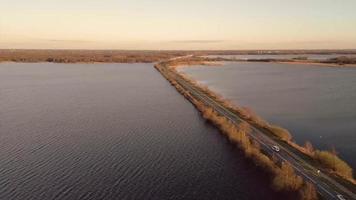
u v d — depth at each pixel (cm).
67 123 5650
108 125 5547
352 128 5388
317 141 4784
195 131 5209
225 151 4312
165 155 4206
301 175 3300
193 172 3694
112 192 3250
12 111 6488
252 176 3544
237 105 7338
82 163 3947
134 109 6744
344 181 3177
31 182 3453
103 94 8494
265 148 4156
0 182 3450
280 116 6288
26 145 4547
